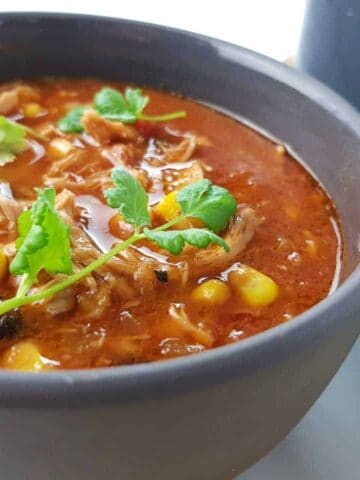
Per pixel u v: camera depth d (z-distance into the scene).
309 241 0.16
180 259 0.15
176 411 0.11
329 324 0.12
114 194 0.14
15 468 0.12
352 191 0.16
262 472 0.15
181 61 0.19
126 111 0.19
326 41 0.21
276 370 0.11
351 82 0.21
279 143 0.19
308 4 0.21
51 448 0.11
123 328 0.14
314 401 0.14
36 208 0.12
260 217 0.17
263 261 0.16
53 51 0.20
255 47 0.28
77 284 0.14
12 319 0.13
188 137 0.19
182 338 0.14
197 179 0.17
